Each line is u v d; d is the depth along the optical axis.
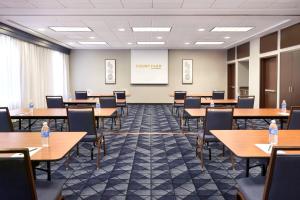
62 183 2.22
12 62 7.93
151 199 3.00
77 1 5.28
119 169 3.98
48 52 10.63
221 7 5.72
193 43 11.26
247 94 11.53
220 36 9.41
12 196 1.64
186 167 4.05
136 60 13.22
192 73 13.39
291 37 7.48
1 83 7.38
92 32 8.52
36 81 9.45
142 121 8.27
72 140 2.57
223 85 13.38
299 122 3.71
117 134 6.40
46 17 6.47
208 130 3.92
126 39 10.05
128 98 13.38
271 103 9.34
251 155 2.04
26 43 8.73
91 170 3.94
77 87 13.38
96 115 4.50
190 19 6.70
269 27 7.81
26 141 2.56
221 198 3.01
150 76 13.27
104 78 13.36
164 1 5.30
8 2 5.33
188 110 5.18
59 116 4.62
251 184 2.16
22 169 1.60
